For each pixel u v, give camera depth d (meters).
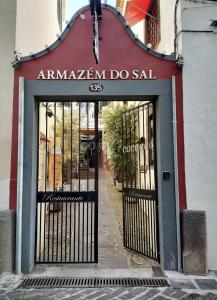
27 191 5.09
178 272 4.93
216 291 4.26
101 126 17.70
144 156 6.20
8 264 4.85
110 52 5.26
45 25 8.26
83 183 9.43
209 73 5.23
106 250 6.26
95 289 4.34
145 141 6.35
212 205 5.08
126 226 6.38
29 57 5.19
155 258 5.47
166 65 5.26
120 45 5.28
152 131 6.05
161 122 5.20
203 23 5.30
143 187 6.35
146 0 8.05
